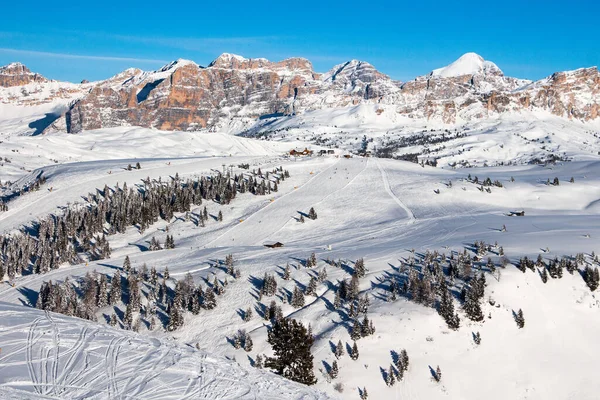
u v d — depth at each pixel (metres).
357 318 84.50
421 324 82.06
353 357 75.12
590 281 93.69
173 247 143.75
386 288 94.88
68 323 44.50
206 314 90.38
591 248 108.75
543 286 93.12
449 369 75.50
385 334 80.00
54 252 127.50
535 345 82.56
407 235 138.75
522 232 130.00
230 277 105.06
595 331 86.88
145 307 94.19
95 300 96.62
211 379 37.59
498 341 81.62
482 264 100.69
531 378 77.44
